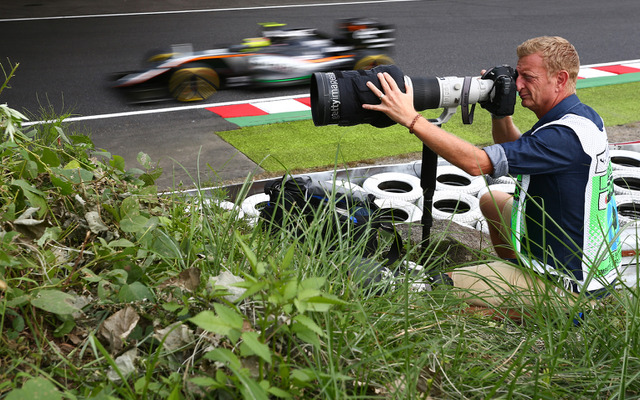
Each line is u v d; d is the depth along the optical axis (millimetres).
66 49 9633
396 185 4703
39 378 1264
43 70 8445
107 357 1431
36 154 2305
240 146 5762
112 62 8977
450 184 4820
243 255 2230
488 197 3357
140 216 2078
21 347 1597
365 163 5273
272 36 7688
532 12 13289
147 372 1461
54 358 1617
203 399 1531
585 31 11680
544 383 1829
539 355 1918
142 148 5695
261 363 1453
